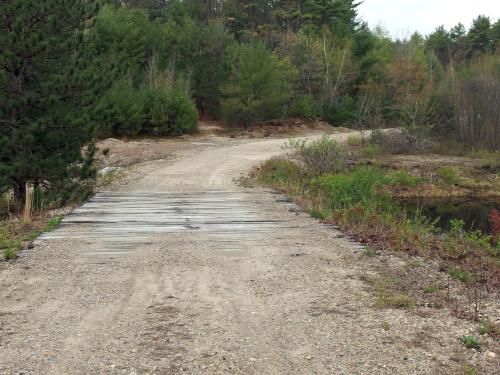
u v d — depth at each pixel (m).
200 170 23.05
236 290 6.93
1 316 5.98
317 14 68.19
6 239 9.91
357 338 5.36
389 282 7.27
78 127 15.70
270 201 15.05
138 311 6.14
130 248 9.20
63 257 8.58
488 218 18.95
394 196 24.34
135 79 44.09
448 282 7.41
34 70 15.57
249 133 43.12
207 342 5.26
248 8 70.81
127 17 49.62
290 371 4.64
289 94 47.62
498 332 5.49
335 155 25.14
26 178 15.65
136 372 4.61
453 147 35.44
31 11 14.97
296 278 7.47
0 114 15.41
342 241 9.87
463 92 37.22
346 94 58.12
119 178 20.64
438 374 4.59
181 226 11.23
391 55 64.44
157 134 39.31
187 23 52.38
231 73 48.19
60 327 5.66
